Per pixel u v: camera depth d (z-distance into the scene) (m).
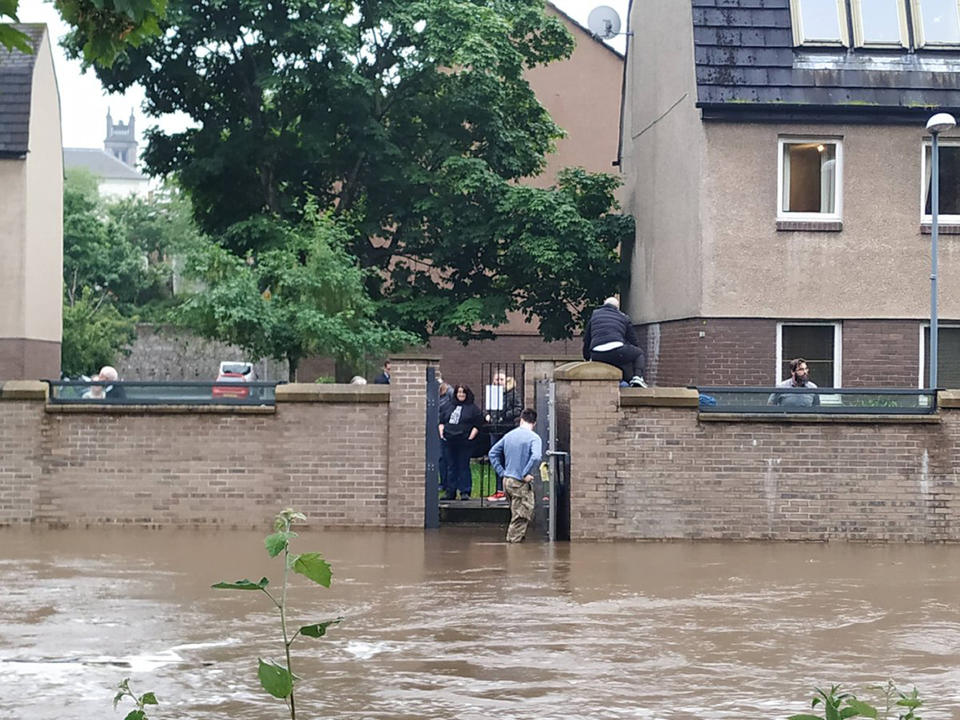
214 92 32.56
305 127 31.28
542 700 8.70
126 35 5.39
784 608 12.27
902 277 23.56
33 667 9.59
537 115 34.22
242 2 29.55
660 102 26.69
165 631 10.96
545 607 12.23
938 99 23.67
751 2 24.20
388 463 18.16
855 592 13.24
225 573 14.11
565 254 29.36
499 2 33.00
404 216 31.92
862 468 17.42
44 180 31.67
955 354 23.72
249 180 32.78
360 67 31.77
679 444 17.34
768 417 17.36
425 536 17.59
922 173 23.69
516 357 41.69
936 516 17.41
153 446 18.14
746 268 23.53
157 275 71.12
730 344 23.52
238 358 54.19
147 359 54.19
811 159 23.73
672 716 8.30
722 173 23.52
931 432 17.45
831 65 23.81
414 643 10.55
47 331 32.16
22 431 18.14
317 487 18.12
